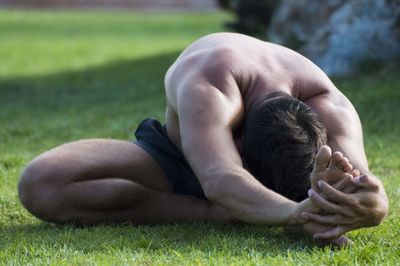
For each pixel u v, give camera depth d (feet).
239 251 23.63
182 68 26.86
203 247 24.48
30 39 139.74
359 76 65.82
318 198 22.24
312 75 27.53
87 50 121.39
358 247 23.29
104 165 27.86
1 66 106.42
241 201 23.47
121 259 23.06
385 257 22.72
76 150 28.32
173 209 28.09
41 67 104.53
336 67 67.15
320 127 24.32
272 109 24.29
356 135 26.11
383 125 50.03
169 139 28.53
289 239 25.18
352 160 25.02
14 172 40.42
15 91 83.82
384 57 66.23
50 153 28.45
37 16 191.62
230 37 28.48
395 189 32.89
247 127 24.59
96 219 27.96
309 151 23.86
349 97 57.72
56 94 79.92
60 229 27.86
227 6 109.50
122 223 28.09
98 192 27.48
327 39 69.67
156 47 122.42
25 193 28.14
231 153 24.35
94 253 24.12
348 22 68.59
